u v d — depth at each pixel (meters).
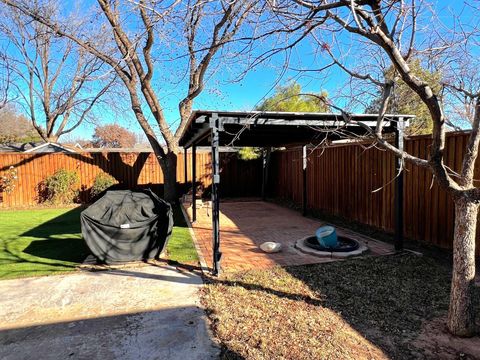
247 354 2.84
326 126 5.35
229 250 6.05
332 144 9.39
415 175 6.32
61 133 21.08
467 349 2.93
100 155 12.98
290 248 6.18
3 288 4.33
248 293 4.10
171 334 3.19
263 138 8.58
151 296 4.06
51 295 4.10
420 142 6.14
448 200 5.61
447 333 3.18
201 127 5.98
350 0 2.86
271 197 14.40
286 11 3.47
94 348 2.96
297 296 4.00
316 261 5.32
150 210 6.06
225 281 4.52
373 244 6.27
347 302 3.84
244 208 11.35
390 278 4.54
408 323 3.37
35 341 3.08
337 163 9.42
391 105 4.96
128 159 13.34
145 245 5.41
